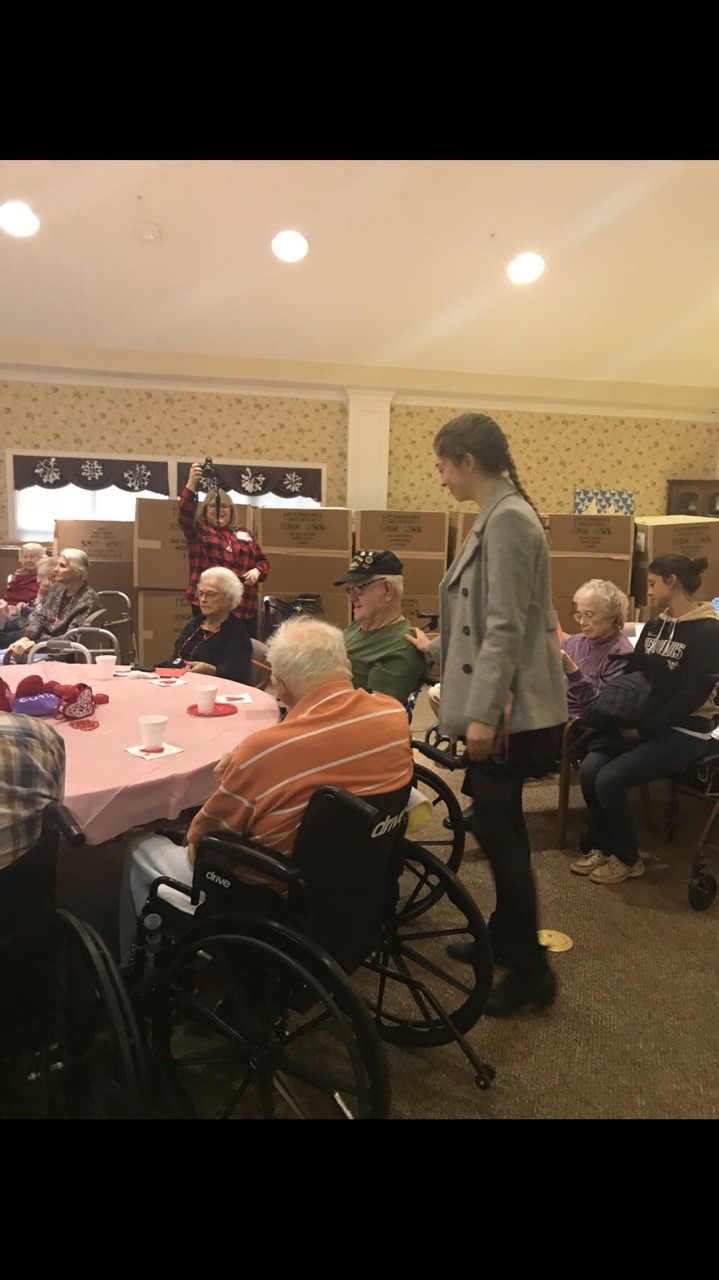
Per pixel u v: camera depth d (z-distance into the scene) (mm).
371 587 2314
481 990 1670
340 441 6676
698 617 2559
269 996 1358
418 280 5445
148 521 5484
